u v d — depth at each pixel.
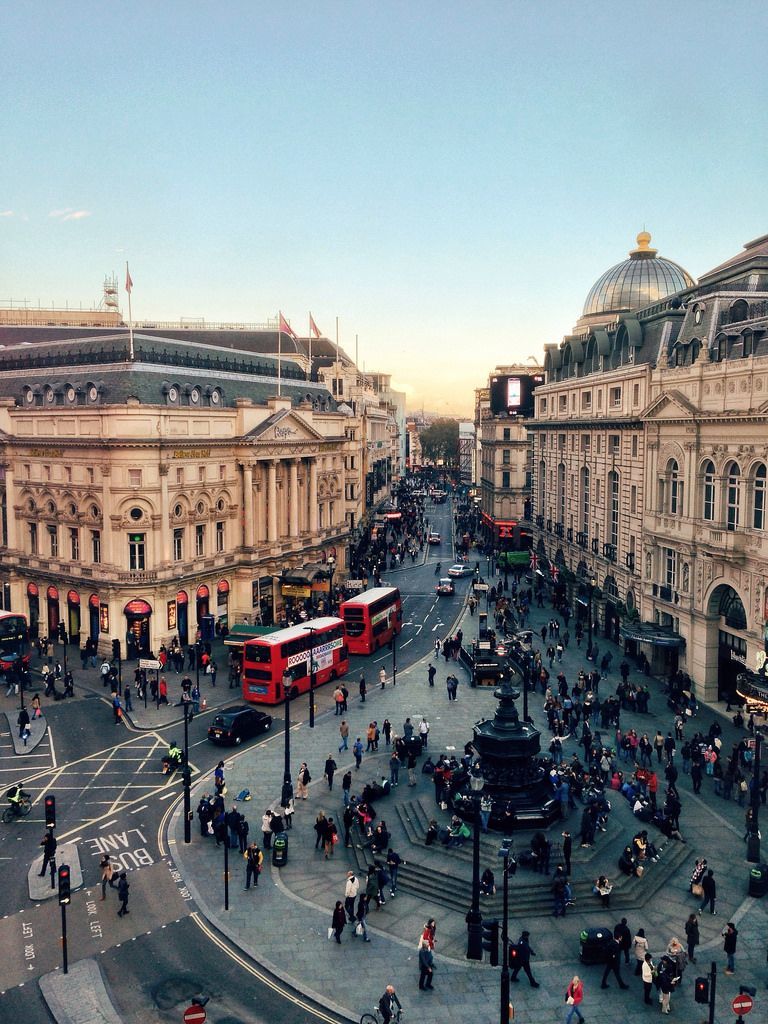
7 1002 26.36
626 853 33.81
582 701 55.09
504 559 106.00
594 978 27.91
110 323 140.12
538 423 97.94
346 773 41.09
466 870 34.06
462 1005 26.50
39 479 73.12
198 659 65.50
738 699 52.94
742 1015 24.08
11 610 75.31
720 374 53.34
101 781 44.25
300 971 28.20
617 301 94.88
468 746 43.41
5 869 34.94
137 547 67.81
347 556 102.44
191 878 34.41
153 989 27.11
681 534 58.41
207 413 73.56
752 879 32.91
